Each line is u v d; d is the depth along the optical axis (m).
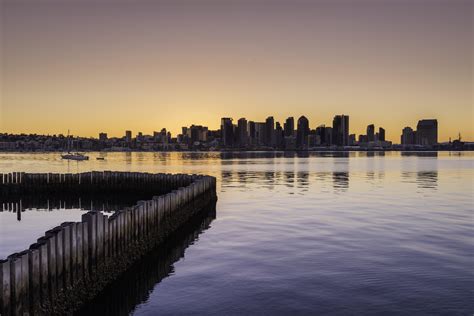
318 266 17.33
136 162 164.50
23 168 113.75
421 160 172.00
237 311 13.02
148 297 14.33
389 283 15.26
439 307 13.19
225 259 18.66
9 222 30.45
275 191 48.84
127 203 43.09
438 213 31.20
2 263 9.58
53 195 48.34
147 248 19.61
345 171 91.81
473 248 20.12
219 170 99.81
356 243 21.25
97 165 134.62
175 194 25.20
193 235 24.16
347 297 13.98
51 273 11.60
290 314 12.73
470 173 82.62
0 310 9.48
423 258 18.39
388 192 47.06
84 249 13.55
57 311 11.84
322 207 34.69
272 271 16.75
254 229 25.38
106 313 13.57
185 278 16.19
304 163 141.88
